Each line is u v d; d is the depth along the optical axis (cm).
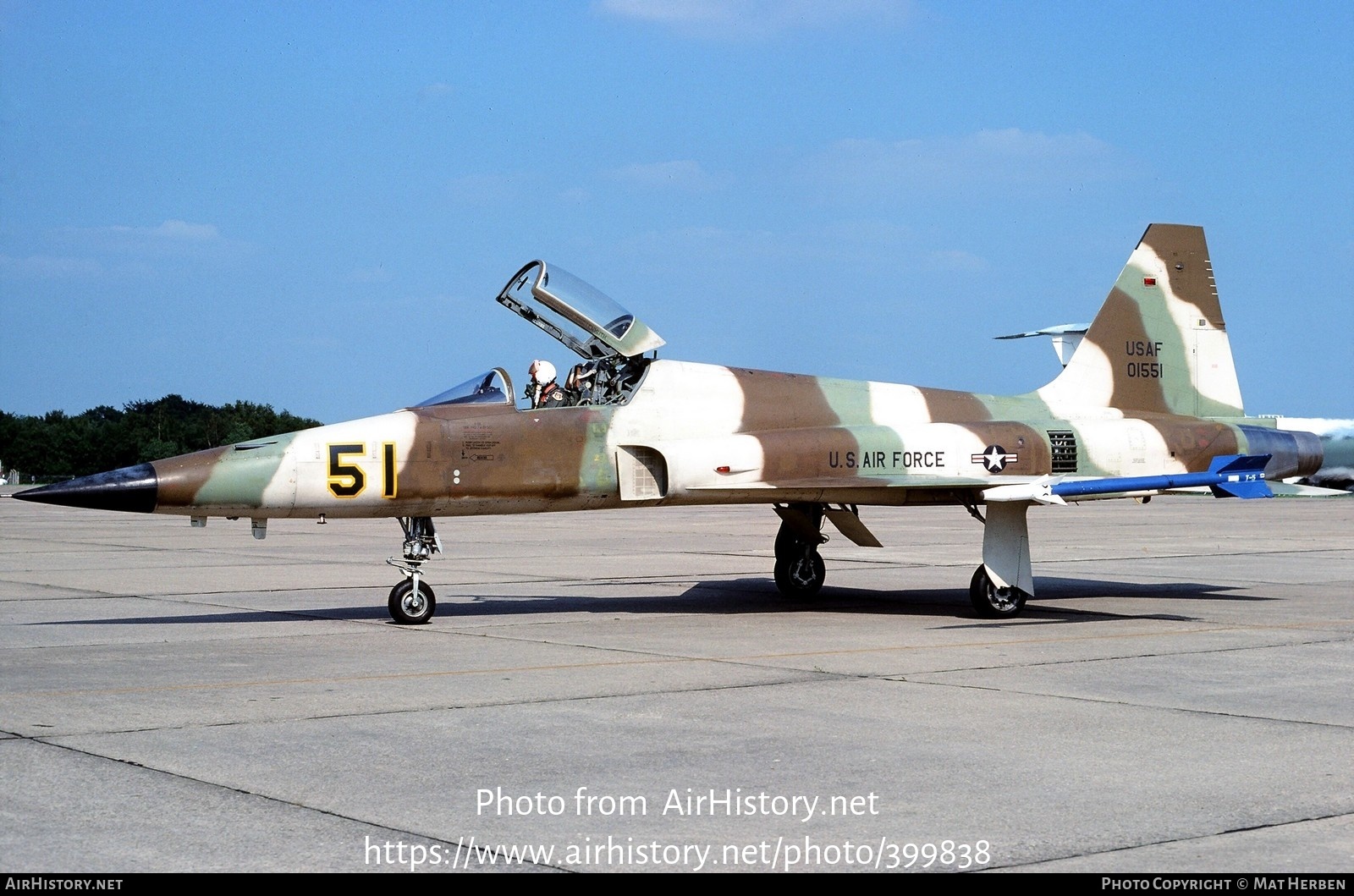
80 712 834
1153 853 548
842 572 1906
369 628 1274
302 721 808
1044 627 1285
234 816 598
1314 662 1052
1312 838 568
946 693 905
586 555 2284
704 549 2434
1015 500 1279
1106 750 728
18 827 577
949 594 1619
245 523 3475
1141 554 2267
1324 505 4553
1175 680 959
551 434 1316
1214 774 675
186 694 903
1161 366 1599
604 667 1023
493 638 1197
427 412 1298
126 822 586
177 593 1612
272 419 8775
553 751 726
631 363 1403
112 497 1159
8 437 8925
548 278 1373
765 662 1051
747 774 676
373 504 1251
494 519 3600
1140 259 1599
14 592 1620
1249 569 1966
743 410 1397
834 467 1362
